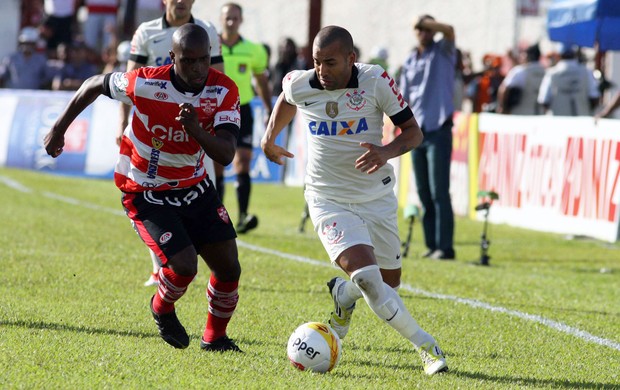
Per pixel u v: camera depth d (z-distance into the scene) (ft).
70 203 169.48
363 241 64.03
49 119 225.15
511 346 72.84
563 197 151.64
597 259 128.77
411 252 132.87
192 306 82.94
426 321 81.10
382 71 64.49
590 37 153.89
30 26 337.31
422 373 62.95
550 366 66.69
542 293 100.42
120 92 62.95
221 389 56.18
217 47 94.48
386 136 187.93
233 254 65.10
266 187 214.07
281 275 102.94
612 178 141.59
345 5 361.30
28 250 112.06
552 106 181.06
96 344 65.98
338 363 64.03
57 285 89.61
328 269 108.99
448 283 104.37
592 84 180.55
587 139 146.51
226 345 66.95
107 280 94.32
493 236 149.79
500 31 325.21
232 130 61.52
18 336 66.74
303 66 230.27
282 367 62.54
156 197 64.18
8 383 54.80
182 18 91.97
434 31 123.75
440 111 124.06
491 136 168.35
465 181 175.32
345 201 66.13
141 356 63.21
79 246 118.11
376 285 62.75
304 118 66.59
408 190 184.44
